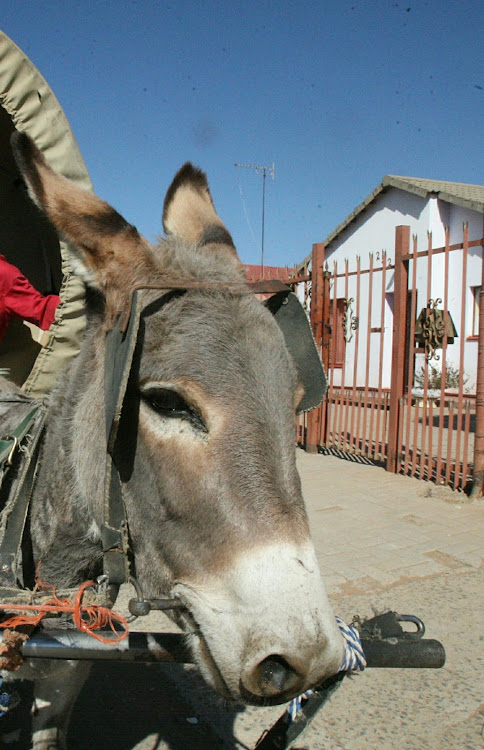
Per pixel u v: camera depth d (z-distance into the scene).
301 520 1.68
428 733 3.28
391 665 1.88
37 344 3.46
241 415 1.69
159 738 3.20
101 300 2.09
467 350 15.79
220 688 1.65
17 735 3.15
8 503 2.17
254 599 1.57
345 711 3.46
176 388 1.72
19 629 1.81
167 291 1.85
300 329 2.06
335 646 1.58
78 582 2.27
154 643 1.82
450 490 7.78
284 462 1.71
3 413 2.44
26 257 3.93
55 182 2.00
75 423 2.11
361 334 17.55
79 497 2.11
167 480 1.75
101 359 2.04
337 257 18.66
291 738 1.94
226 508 1.65
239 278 2.08
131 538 1.92
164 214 2.77
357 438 9.70
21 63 2.97
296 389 2.04
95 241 1.94
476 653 4.03
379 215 17.31
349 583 5.03
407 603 4.70
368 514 6.83
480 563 5.47
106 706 3.47
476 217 15.43
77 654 1.79
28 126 3.05
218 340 1.76
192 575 1.70
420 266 16.22
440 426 8.05
